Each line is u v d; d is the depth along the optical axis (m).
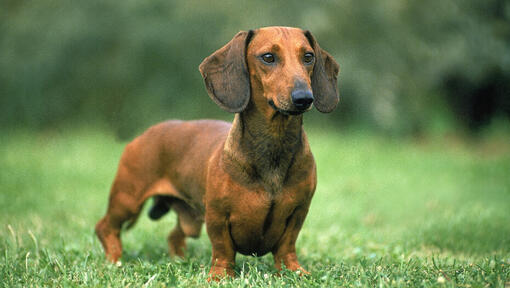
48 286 4.64
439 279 4.16
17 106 21.09
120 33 19.44
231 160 4.73
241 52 4.70
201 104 19.66
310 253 6.33
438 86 21.94
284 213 4.83
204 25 18.81
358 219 8.75
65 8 19.55
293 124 4.66
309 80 4.58
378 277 4.49
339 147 15.38
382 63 19.88
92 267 5.23
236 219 4.79
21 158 13.30
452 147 18.91
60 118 21.36
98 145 15.70
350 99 19.78
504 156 15.80
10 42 20.14
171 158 5.78
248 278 4.72
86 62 20.16
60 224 7.74
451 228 7.39
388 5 18.95
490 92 21.50
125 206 5.98
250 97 4.70
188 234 6.05
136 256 6.19
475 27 19.36
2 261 5.50
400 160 14.23
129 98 20.55
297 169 4.77
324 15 18.31
